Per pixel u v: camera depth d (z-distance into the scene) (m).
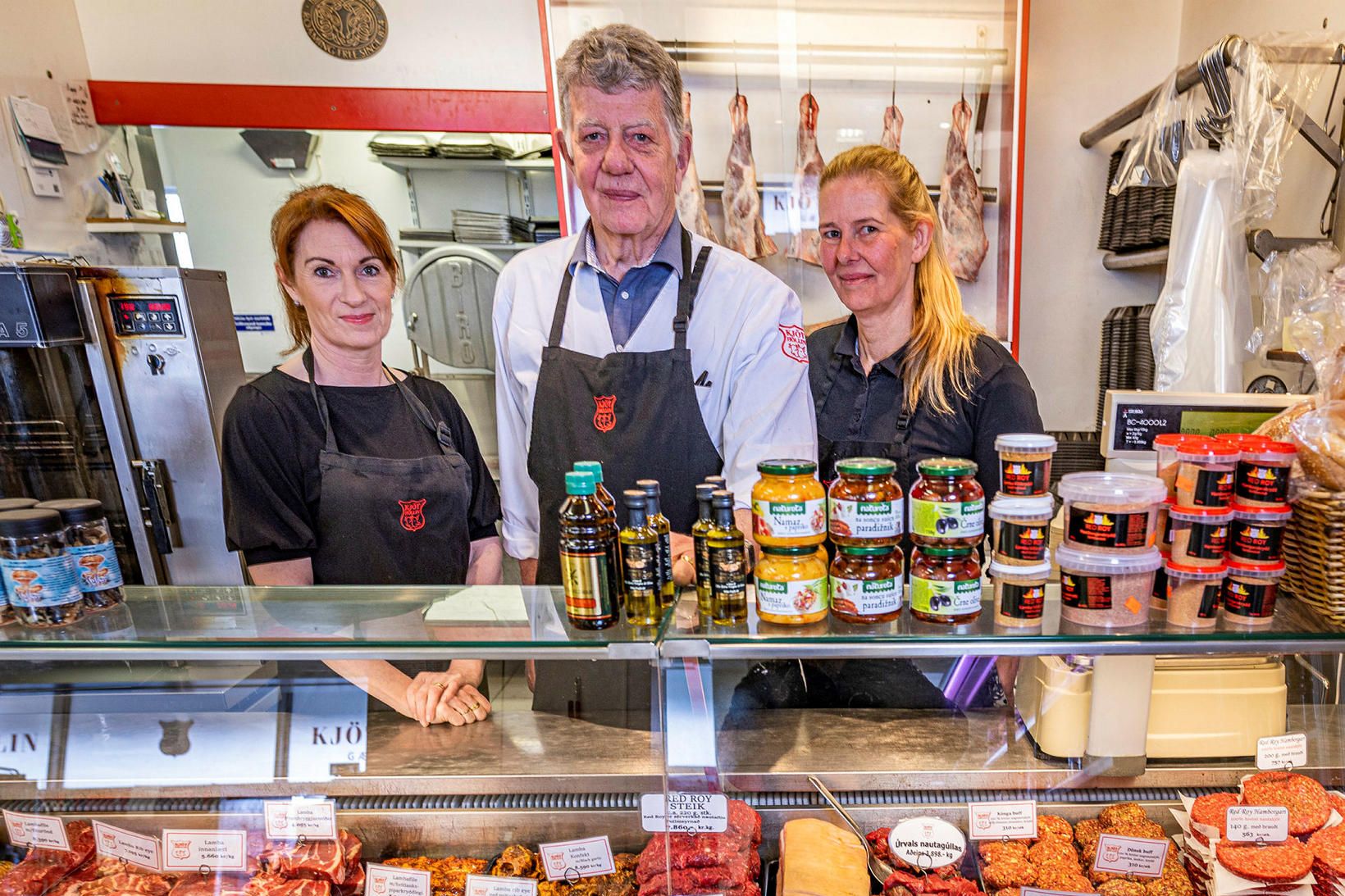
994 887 1.07
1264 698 1.09
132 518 2.38
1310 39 1.64
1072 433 1.90
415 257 3.36
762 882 1.11
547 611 1.01
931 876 1.08
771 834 1.15
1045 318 2.59
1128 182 2.00
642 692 1.19
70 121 2.83
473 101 2.99
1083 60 2.43
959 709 1.16
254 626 0.99
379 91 2.95
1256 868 1.02
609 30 1.41
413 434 1.73
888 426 1.63
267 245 3.28
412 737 1.18
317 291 1.63
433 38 2.95
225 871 1.15
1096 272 2.55
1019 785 1.12
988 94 2.28
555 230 3.31
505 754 1.16
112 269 2.24
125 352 2.29
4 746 1.16
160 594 1.10
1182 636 0.86
